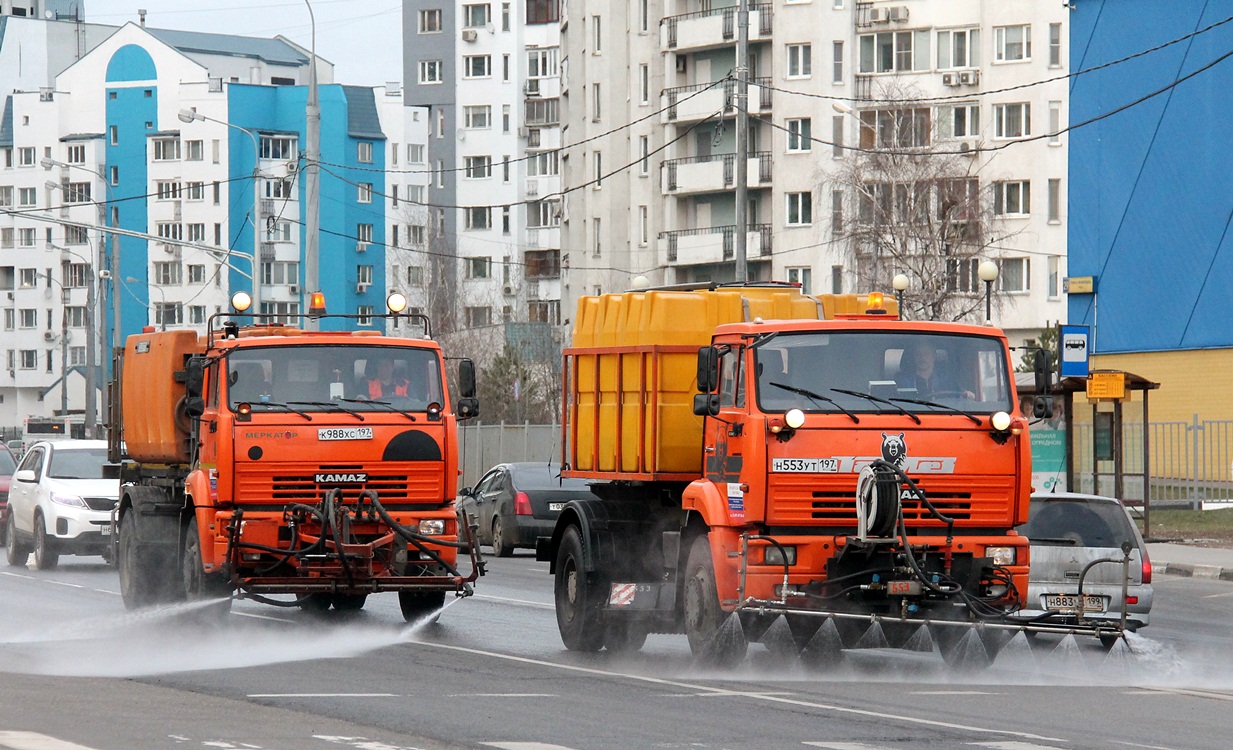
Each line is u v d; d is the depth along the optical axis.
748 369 17.83
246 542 21.50
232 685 16.88
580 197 112.44
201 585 22.52
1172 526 44.00
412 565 22.05
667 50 103.31
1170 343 64.94
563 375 22.02
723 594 17.91
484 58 157.00
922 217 77.75
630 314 20.25
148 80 156.00
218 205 151.62
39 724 13.92
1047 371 18.38
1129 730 13.95
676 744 12.85
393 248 150.75
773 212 98.38
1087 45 68.69
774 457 17.52
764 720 14.27
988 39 95.44
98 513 35.81
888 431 17.69
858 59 97.56
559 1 153.00
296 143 153.00
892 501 17.25
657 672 18.38
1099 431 40.06
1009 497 17.92
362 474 21.92
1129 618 21.66
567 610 20.81
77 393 152.88
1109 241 67.75
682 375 19.47
